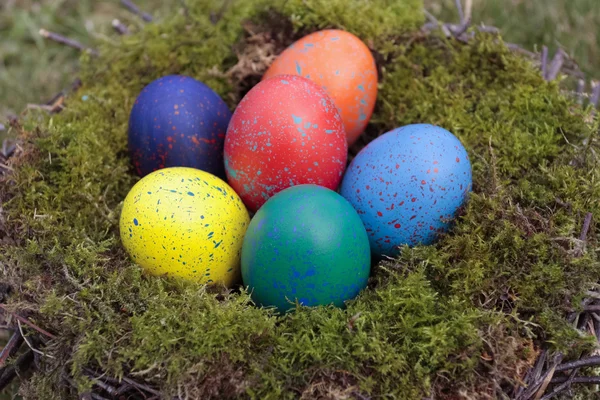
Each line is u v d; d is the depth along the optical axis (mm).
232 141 341
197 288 326
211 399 302
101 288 321
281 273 312
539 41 479
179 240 321
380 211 334
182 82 365
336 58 366
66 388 312
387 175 332
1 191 348
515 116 373
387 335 313
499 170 356
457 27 408
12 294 330
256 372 302
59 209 352
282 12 412
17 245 339
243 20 419
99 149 376
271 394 297
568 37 474
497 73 390
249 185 343
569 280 317
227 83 412
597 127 354
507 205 338
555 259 322
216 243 327
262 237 314
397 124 396
